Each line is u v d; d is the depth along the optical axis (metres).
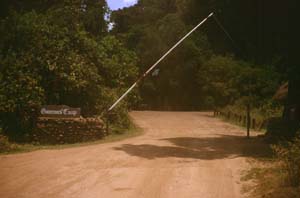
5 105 17.91
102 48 24.05
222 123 28.80
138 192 9.62
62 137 17.91
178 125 26.69
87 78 20.91
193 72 52.19
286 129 17.64
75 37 21.97
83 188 9.98
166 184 10.30
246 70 21.67
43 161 13.28
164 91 53.03
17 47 20.45
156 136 20.45
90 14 31.81
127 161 13.22
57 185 10.26
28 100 18.25
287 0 20.66
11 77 18.81
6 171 11.82
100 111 21.33
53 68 19.69
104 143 17.55
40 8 27.80
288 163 9.88
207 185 10.20
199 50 52.22
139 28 55.72
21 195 9.41
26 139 17.80
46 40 20.56
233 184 10.29
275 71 22.53
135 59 27.97
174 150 15.50
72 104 20.83
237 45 36.75
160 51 52.56
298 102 18.67
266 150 15.44
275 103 27.80
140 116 34.69
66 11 22.72
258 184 10.06
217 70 41.94
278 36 23.28
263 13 24.67
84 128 18.27
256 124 25.14
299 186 9.38
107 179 10.84
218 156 14.24
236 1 27.56
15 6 26.30
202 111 48.50
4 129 17.78
